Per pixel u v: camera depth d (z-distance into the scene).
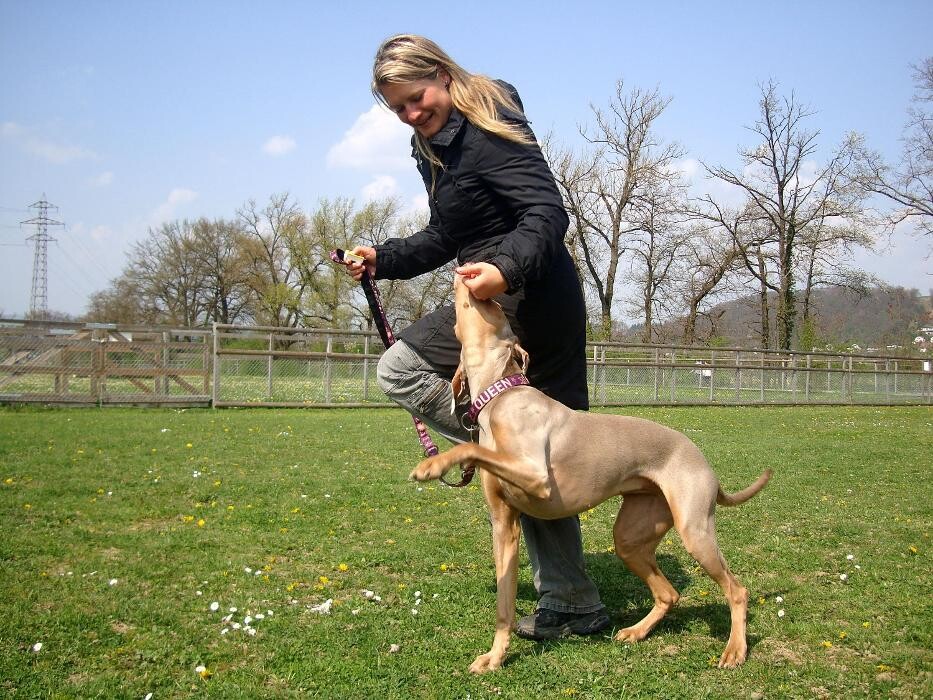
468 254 4.14
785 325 36.44
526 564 5.37
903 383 24.92
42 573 4.48
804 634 4.01
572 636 4.00
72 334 14.59
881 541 6.00
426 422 4.39
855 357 23.84
